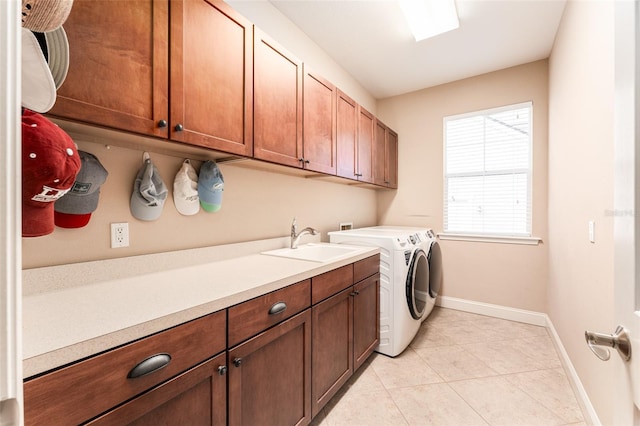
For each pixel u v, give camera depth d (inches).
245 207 73.3
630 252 20.8
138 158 51.4
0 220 10.8
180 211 58.0
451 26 86.6
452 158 130.8
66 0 22.1
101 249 46.7
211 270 54.8
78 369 25.4
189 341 34.5
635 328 20.2
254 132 58.2
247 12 73.5
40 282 39.9
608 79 49.5
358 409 64.0
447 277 130.1
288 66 67.2
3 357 10.9
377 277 85.3
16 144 11.4
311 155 75.0
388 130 129.7
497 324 111.0
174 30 43.9
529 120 113.9
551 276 100.0
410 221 139.6
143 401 29.9
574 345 70.8
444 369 79.8
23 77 23.1
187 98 45.9
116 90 37.5
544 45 100.4
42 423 23.3
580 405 64.1
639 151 20.1
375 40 97.6
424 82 129.3
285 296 49.6
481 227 124.0
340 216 116.2
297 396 52.9
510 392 69.7
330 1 79.5
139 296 38.5
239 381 41.1
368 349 79.6
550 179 101.8
